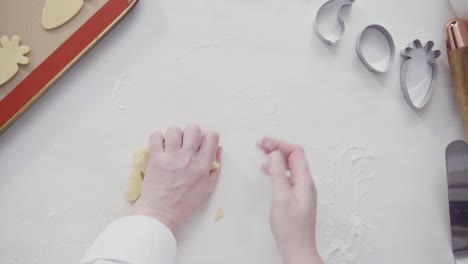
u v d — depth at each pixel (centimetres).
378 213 57
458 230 56
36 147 52
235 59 58
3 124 50
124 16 54
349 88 60
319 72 60
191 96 56
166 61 56
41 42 52
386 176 58
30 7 52
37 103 53
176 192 50
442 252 57
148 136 54
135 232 44
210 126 56
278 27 60
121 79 55
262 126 57
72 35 52
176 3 58
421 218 58
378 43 62
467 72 58
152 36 56
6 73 50
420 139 60
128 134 54
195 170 51
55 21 52
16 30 51
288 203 47
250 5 60
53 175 52
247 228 54
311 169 57
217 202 54
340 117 59
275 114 57
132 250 43
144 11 57
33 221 51
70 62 52
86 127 53
